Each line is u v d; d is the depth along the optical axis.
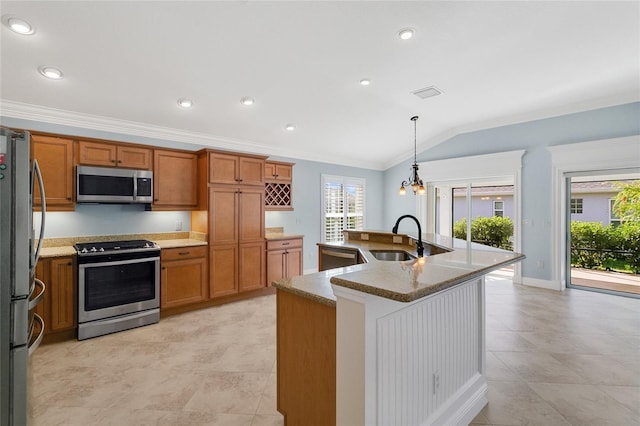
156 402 2.02
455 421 1.71
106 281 3.12
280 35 2.61
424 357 1.52
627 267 4.39
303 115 4.27
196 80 3.17
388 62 3.13
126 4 2.16
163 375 2.35
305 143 5.34
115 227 3.72
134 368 2.45
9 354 1.52
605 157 4.13
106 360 2.58
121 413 1.90
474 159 5.34
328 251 3.76
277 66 3.08
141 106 3.51
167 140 4.18
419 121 4.98
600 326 3.23
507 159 4.98
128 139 3.86
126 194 3.45
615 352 2.66
